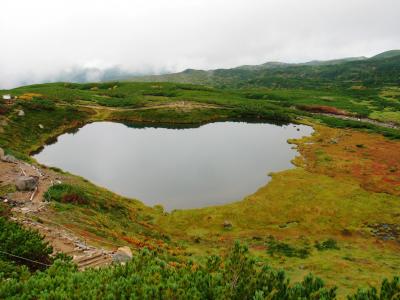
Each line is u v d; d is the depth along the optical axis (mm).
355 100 186500
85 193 51344
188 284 14062
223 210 57500
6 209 33875
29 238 21656
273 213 56562
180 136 118500
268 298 13586
